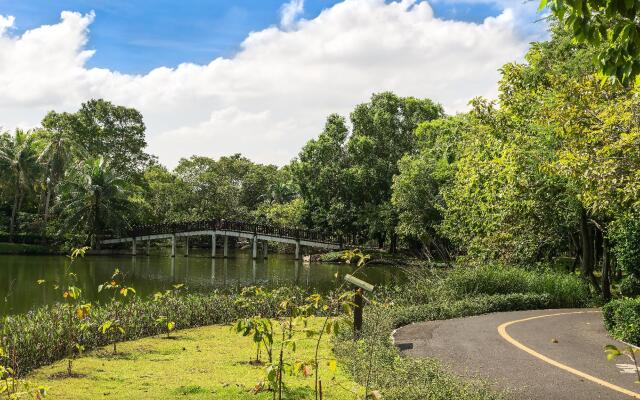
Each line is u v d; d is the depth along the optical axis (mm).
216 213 65000
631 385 7883
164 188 64750
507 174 19234
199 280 30125
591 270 20531
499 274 17938
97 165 48469
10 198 52375
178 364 9062
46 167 49656
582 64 18906
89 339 10633
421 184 39094
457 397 6438
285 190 74125
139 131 65438
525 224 20297
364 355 8578
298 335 11680
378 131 51312
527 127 19641
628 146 10453
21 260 40062
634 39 4746
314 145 52844
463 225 25328
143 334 12125
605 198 11750
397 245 54406
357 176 49688
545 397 7238
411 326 12883
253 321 5727
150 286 26359
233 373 8352
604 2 4723
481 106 21547
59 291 22391
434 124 41062
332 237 52594
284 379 7770
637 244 16062
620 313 11609
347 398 6719
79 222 47812
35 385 6273
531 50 22250
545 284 18078
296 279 31641
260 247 66688
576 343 11062
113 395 7008
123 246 57375
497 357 9656
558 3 4832
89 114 63719
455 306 14977
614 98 13008
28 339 9234
